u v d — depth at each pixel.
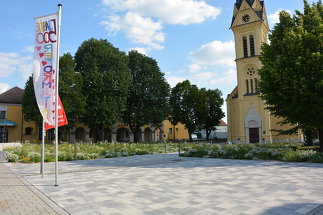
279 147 23.33
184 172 12.45
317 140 38.06
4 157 22.14
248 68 48.44
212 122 74.00
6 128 53.56
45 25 9.95
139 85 48.97
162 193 8.01
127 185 9.40
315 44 20.55
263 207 6.26
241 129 47.72
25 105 43.31
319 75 19.17
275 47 23.42
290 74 19.88
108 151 24.12
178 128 80.00
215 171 12.51
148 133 72.00
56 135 9.54
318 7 23.20
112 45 49.12
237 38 49.75
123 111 49.75
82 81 42.47
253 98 46.94
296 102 19.67
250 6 48.19
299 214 5.70
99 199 7.37
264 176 10.62
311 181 9.30
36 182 10.21
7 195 7.95
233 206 6.41
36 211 6.24
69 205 6.77
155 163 16.78
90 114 42.03
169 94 52.34
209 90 74.31
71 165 16.17
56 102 9.50
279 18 24.41
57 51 9.84
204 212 5.99
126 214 5.96
